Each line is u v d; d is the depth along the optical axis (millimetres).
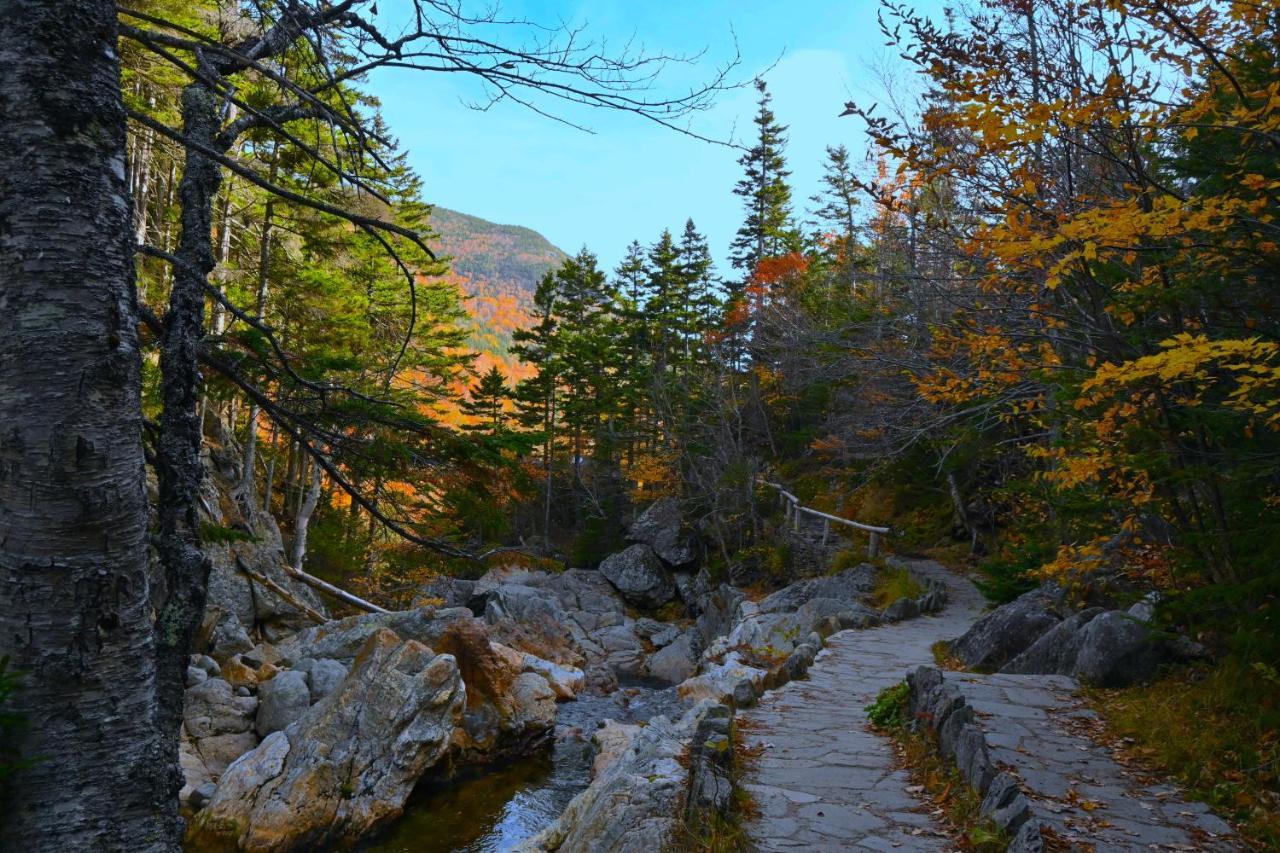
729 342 32250
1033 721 7062
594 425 44312
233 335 5438
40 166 3080
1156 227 4918
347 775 10070
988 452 18672
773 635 16906
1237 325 5953
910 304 11617
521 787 12109
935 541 24391
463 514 6359
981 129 5535
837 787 6246
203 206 4605
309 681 12164
